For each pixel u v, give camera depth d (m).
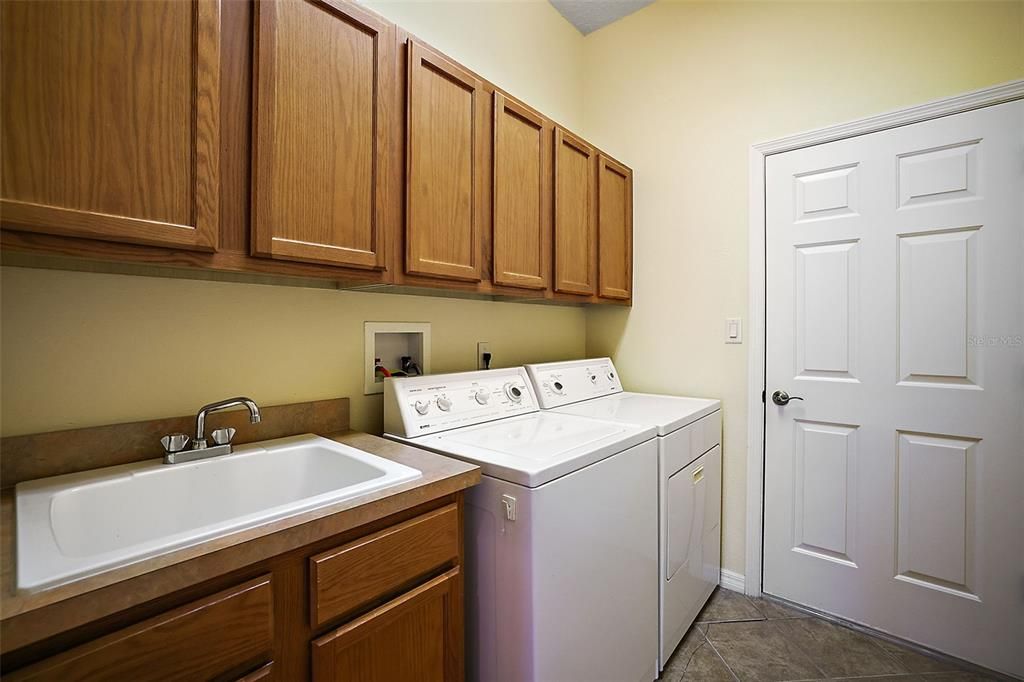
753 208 1.98
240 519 0.74
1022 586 1.46
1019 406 1.47
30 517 0.76
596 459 1.21
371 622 0.87
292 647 0.77
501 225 1.57
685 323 2.20
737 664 1.57
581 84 2.57
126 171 0.80
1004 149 1.48
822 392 1.83
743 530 2.02
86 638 0.57
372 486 0.91
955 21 1.56
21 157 0.70
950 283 1.58
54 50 0.73
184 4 0.87
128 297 1.06
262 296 1.28
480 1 1.94
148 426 1.07
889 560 1.69
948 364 1.58
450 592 1.03
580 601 1.15
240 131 0.95
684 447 1.68
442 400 1.49
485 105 1.52
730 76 2.06
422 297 1.72
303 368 1.37
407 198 1.26
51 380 0.95
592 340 2.55
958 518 1.57
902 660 1.59
